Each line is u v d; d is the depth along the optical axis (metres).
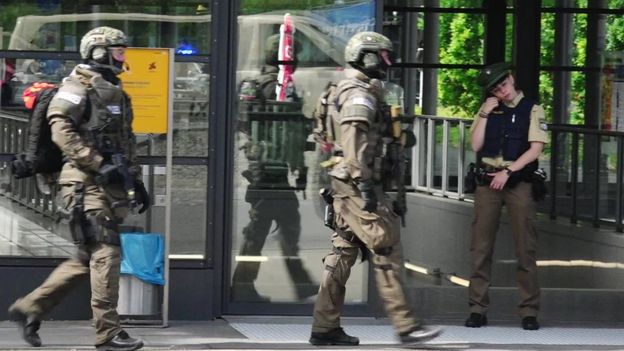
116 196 23.50
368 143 23.98
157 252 26.83
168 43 27.67
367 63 24.00
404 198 24.50
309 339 25.88
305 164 28.58
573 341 26.80
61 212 27.39
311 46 28.41
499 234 40.56
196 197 27.89
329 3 28.38
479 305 28.41
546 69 43.09
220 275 28.20
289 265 28.64
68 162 23.56
